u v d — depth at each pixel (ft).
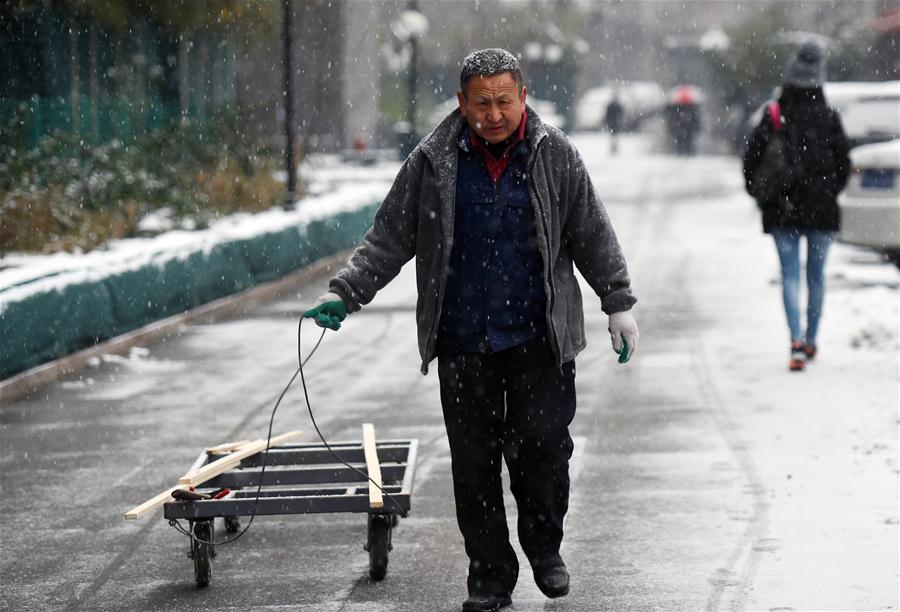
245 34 240.53
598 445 71.00
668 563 51.93
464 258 45.03
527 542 46.91
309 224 155.12
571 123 538.06
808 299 90.33
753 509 58.65
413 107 284.82
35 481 67.26
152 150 186.80
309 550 55.47
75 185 156.46
